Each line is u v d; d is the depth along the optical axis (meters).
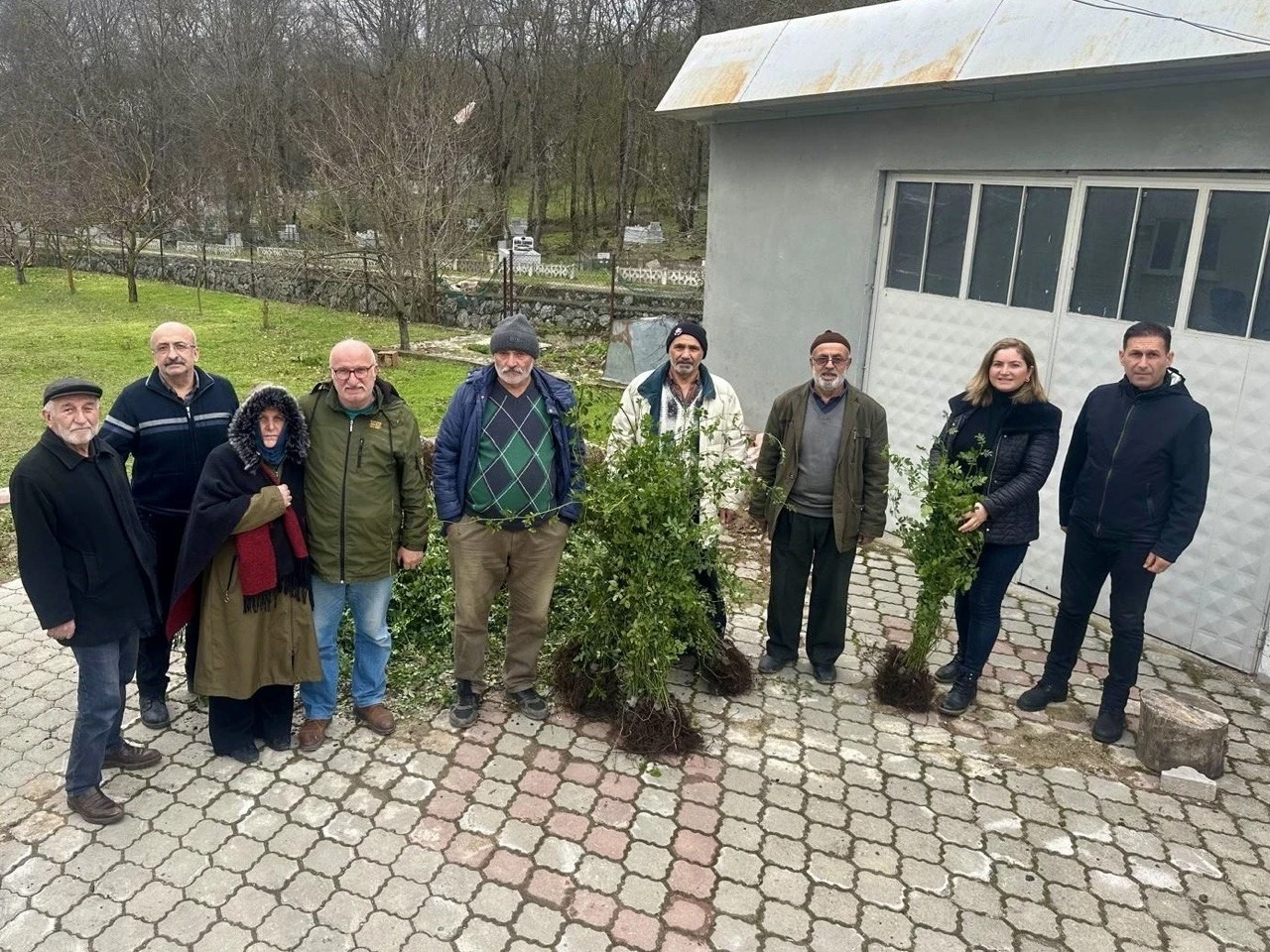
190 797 3.55
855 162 6.45
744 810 3.56
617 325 11.82
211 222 32.25
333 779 3.68
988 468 4.08
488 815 3.49
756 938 2.93
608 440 4.12
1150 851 3.39
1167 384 3.89
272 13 35.56
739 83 6.75
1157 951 2.93
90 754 3.34
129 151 33.03
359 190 18.45
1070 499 4.26
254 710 3.86
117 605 3.23
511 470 3.75
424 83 25.97
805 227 6.96
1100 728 4.09
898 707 4.32
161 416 3.73
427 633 4.73
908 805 3.62
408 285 17.61
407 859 3.24
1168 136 4.66
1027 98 5.28
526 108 31.28
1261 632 4.63
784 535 4.41
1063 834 3.47
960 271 5.89
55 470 3.06
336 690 4.08
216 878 3.13
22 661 4.56
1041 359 5.46
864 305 6.57
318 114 28.81
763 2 26.34
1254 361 4.48
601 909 3.04
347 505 3.62
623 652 3.98
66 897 3.03
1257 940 2.98
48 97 36.75
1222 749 3.80
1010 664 4.77
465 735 4.01
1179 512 3.80
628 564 3.85
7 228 24.28
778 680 4.55
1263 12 4.07
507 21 30.23
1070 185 5.18
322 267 20.66
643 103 29.77
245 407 3.40
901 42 5.71
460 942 2.88
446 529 3.93
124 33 39.00
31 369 12.90
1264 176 4.34
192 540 3.40
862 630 5.14
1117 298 5.04
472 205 26.48
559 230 33.88
